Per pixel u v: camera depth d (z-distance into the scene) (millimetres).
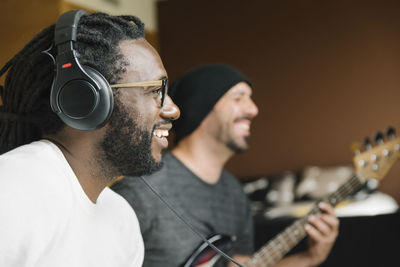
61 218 696
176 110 852
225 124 1582
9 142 830
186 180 1524
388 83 5207
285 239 1631
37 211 663
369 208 3350
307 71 5496
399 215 2553
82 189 771
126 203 952
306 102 5500
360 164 1781
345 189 1755
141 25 854
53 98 737
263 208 3793
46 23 2273
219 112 1593
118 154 781
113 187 1411
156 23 6082
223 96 1604
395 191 5035
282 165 5570
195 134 1601
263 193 4461
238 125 1602
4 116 815
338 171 4660
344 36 5359
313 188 4316
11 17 2281
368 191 3520
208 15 5895
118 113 767
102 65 757
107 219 852
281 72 5594
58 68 733
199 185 1545
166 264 1383
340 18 5371
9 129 828
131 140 781
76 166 775
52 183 704
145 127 791
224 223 1586
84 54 755
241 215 1685
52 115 770
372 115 5258
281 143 5578
